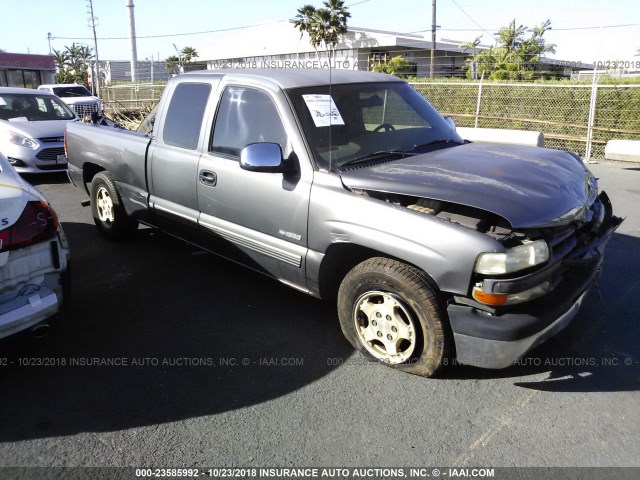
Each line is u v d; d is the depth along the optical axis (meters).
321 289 3.68
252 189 3.87
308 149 3.59
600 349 3.59
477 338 2.89
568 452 2.67
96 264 5.26
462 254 2.85
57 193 8.47
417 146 4.02
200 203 4.38
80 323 4.08
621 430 2.82
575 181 3.44
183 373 3.41
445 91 16.06
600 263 3.42
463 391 3.17
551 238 3.00
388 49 36.44
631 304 4.22
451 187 3.05
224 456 2.69
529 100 14.25
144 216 5.20
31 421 2.97
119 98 25.86
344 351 3.65
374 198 3.26
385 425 2.90
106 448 2.75
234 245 4.20
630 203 7.50
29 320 3.20
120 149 5.25
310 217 3.51
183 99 4.61
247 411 3.04
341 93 4.02
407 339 3.23
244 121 4.04
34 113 10.12
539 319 2.87
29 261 3.25
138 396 3.18
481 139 11.54
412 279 3.05
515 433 2.81
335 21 32.94
